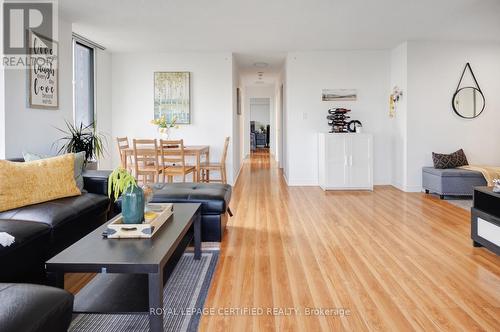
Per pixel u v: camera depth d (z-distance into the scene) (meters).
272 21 4.42
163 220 2.22
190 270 2.55
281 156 8.75
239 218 4.02
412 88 5.48
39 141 3.80
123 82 6.19
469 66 5.44
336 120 5.99
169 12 4.07
